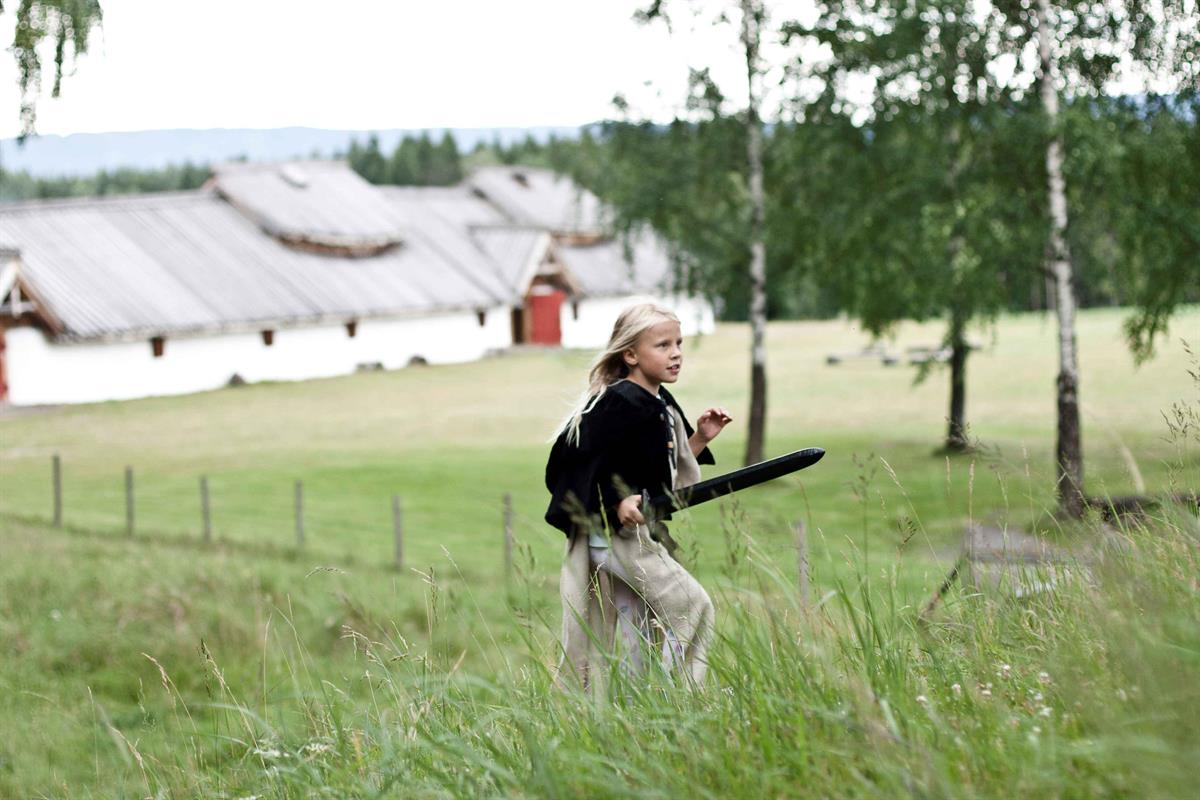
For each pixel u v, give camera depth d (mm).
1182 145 25312
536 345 95688
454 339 87625
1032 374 63188
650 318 5148
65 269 69000
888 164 30781
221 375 71688
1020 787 2787
